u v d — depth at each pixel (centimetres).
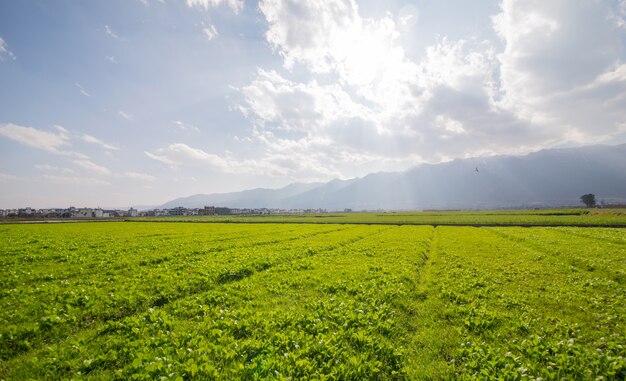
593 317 1116
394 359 843
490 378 704
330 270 1994
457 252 2798
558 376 719
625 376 704
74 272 1870
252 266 2123
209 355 823
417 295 1455
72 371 764
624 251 2647
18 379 734
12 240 3606
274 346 878
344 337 950
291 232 5397
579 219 7694
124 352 856
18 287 1489
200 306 1258
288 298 1407
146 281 1675
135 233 5047
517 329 1005
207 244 3422
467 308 1213
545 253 2700
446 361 839
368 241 3850
